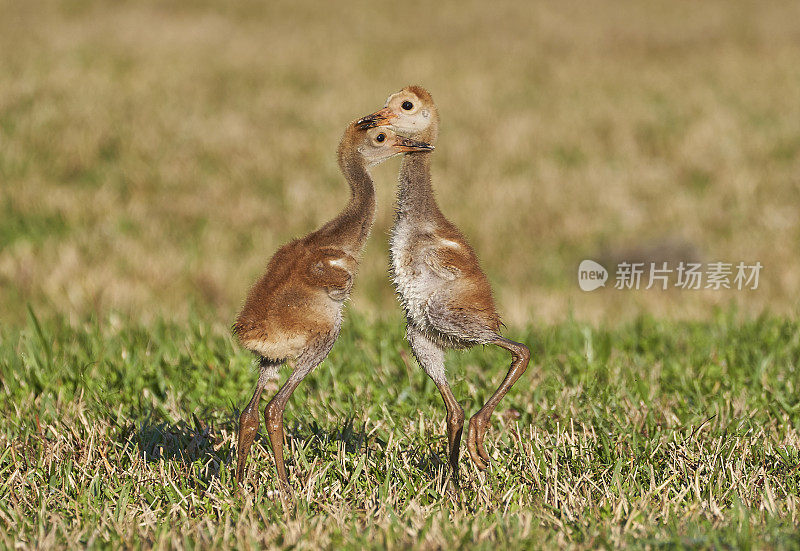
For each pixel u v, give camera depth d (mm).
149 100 28234
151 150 24297
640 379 9812
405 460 7965
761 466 7816
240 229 19531
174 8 41844
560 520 6828
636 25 41938
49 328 12125
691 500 7254
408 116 7777
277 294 7145
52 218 19484
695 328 12352
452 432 7492
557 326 12414
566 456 8070
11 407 9336
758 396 9555
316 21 41625
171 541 6508
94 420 8820
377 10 44625
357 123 7660
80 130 24844
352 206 7633
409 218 7520
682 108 29062
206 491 7301
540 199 21672
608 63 35250
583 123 27547
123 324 12438
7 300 14789
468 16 43906
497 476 7734
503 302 15250
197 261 17188
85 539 6664
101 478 7676
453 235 7547
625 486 7449
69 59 32094
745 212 20656
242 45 36250
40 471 7809
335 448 8156
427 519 6754
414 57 35406
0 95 27094
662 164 24297
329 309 7227
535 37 39719
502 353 11227
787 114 28328
